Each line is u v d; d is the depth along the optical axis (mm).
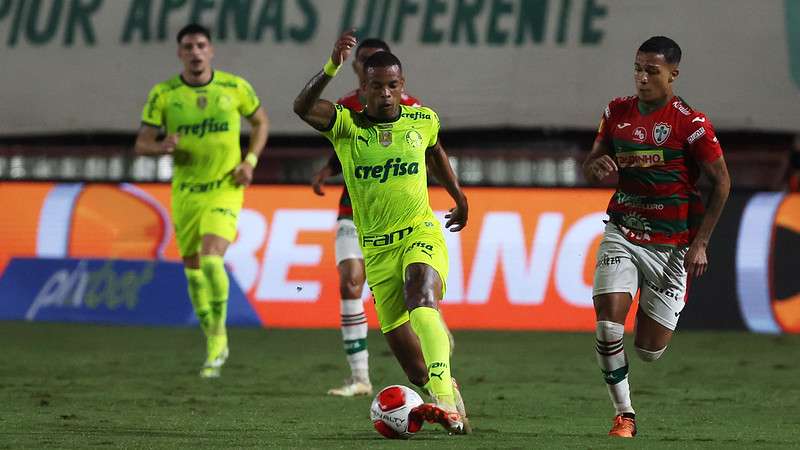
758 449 22875
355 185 24344
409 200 24219
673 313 25500
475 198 52406
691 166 24953
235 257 53094
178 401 30891
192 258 38719
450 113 58594
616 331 24766
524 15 58688
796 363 41875
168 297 53406
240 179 37969
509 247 52125
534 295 52062
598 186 52531
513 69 58531
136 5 60469
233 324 52906
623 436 24625
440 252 24031
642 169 24938
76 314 53844
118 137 63250
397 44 58969
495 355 44094
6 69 61125
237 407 29719
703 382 36406
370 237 24484
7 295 54125
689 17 57938
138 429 25266
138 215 53812
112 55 60625
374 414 23656
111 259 53719
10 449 22031
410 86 58781
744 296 51906
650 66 24359
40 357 42281
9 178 54531
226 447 22375
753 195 52531
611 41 58219
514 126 58406
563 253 52094
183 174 38219
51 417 27391
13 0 61406
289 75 59438
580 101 58250
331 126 24172
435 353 23016
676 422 27578
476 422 27125
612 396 25125
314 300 52750
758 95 57750
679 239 25109
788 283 51688
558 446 22828
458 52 58812
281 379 36750
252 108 38594
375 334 52344
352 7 59250
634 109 25078
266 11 59656
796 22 57719
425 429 25250
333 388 34500
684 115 24641
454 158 60406
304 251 52812
